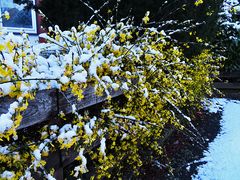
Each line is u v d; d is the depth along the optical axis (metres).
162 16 4.04
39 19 6.60
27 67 1.71
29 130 1.92
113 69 2.32
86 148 2.29
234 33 10.12
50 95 1.76
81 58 1.97
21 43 1.77
